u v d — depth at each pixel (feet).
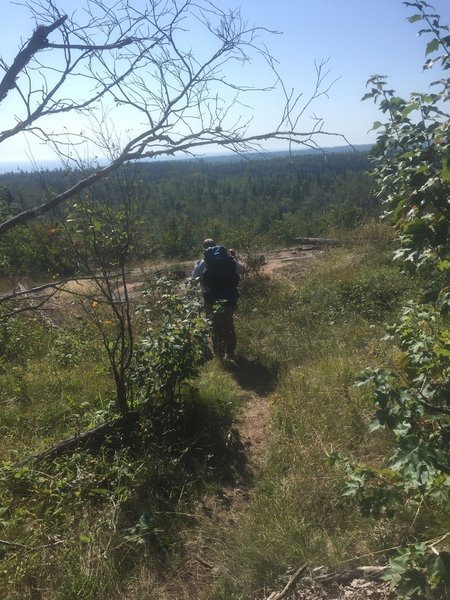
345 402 16.84
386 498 9.29
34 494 13.32
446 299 9.61
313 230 63.05
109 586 10.62
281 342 26.27
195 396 18.60
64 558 11.15
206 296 24.73
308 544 11.23
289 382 20.22
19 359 25.57
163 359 16.88
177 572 11.30
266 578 10.51
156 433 16.49
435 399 9.64
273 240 58.29
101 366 22.36
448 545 9.37
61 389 20.52
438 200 8.90
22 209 11.35
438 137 9.28
